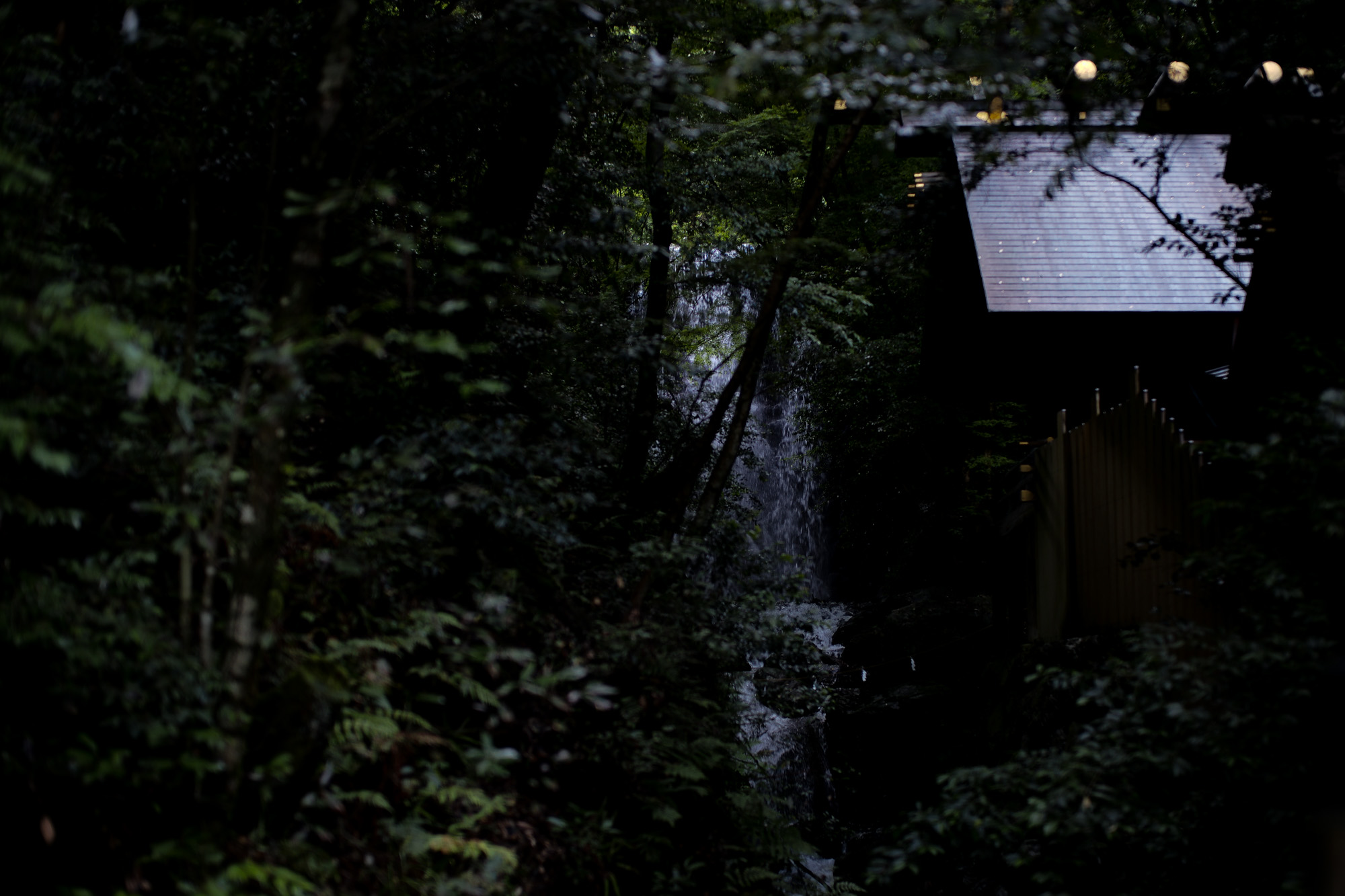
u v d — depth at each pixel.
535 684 4.41
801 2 5.54
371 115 4.53
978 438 14.58
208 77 4.47
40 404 2.98
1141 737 4.89
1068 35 5.92
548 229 7.77
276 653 3.75
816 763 12.90
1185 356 11.16
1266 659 4.36
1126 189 11.58
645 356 7.24
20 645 2.93
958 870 7.87
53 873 2.82
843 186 17.78
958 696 12.27
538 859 4.16
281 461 3.28
